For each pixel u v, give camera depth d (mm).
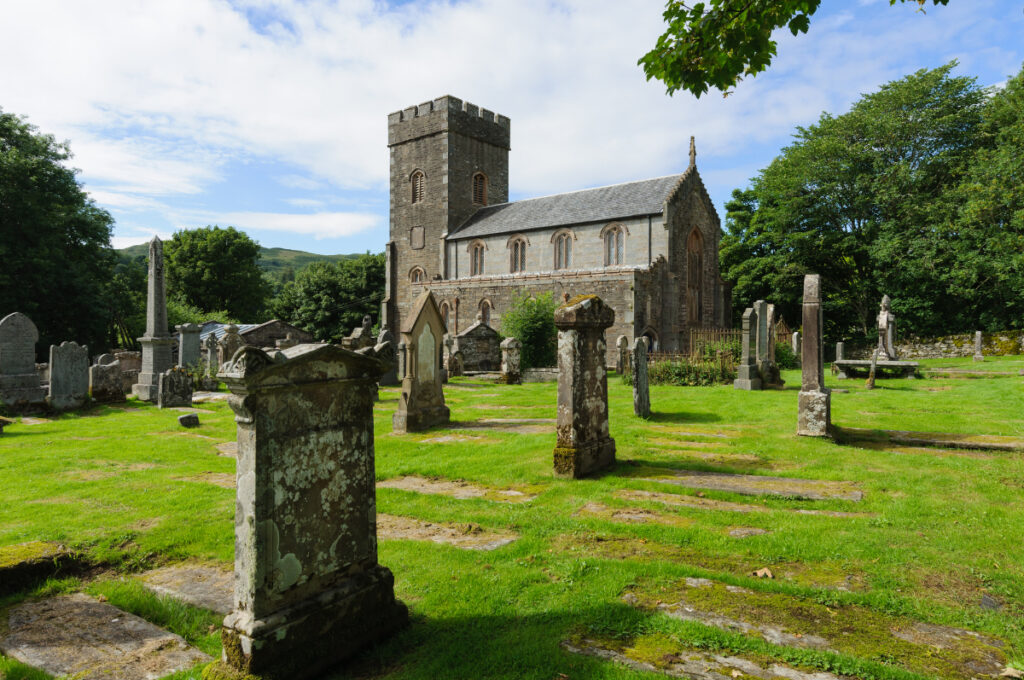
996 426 10969
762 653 3570
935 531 5562
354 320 58844
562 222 42688
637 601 4309
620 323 34375
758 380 17922
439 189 50750
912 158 39438
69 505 6922
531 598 4414
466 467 8609
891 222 37688
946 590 4410
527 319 31578
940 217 35438
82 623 4266
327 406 3775
